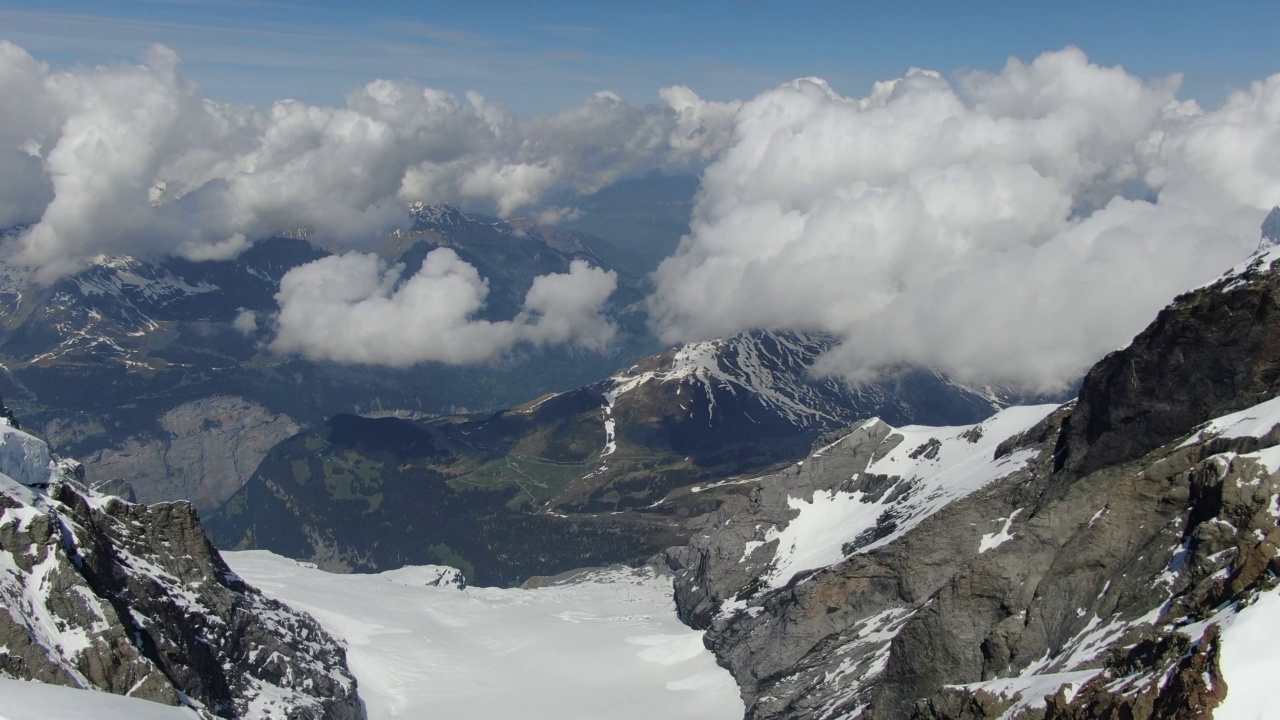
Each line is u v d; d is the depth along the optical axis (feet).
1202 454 458.50
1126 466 506.07
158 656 524.52
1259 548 344.69
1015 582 505.25
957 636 509.76
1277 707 267.80
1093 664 376.89
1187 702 279.69
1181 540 418.51
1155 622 374.02
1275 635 285.43
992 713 380.99
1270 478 390.42
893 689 524.93
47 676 436.35
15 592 464.65
